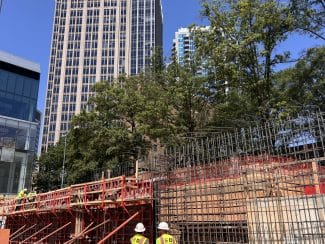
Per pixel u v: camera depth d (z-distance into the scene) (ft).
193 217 41.19
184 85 98.78
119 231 48.26
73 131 101.14
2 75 158.71
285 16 84.89
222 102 97.09
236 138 39.14
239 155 38.29
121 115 98.48
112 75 433.48
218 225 40.06
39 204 63.26
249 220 35.45
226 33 87.81
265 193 36.83
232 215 37.86
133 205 46.68
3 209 75.66
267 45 85.40
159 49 117.50
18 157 141.08
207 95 100.42
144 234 45.39
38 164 185.06
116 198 47.11
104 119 97.45
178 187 43.42
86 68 437.99
